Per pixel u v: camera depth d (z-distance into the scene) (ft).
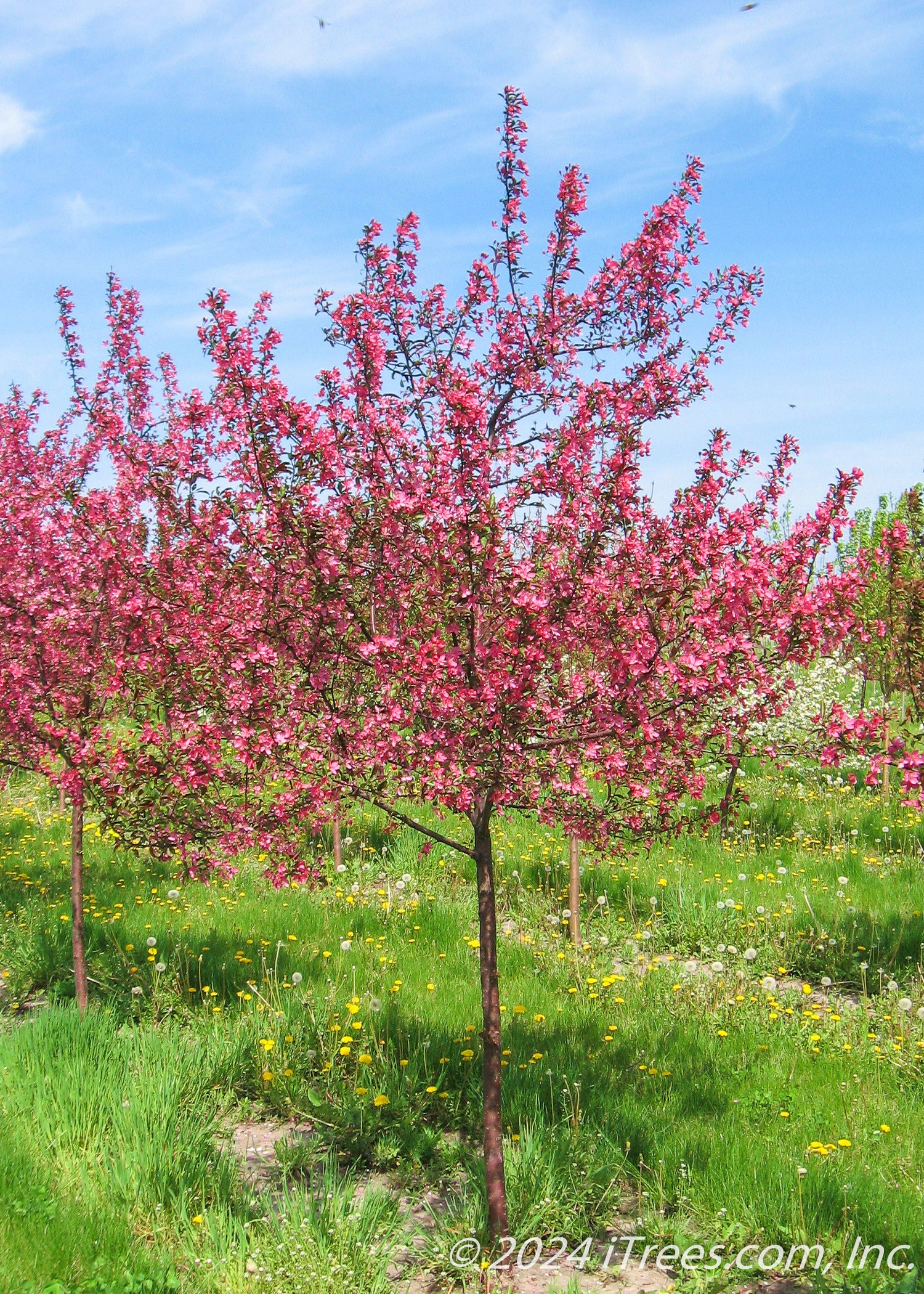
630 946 30.58
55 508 24.30
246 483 16.83
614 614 15.25
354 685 16.98
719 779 47.60
